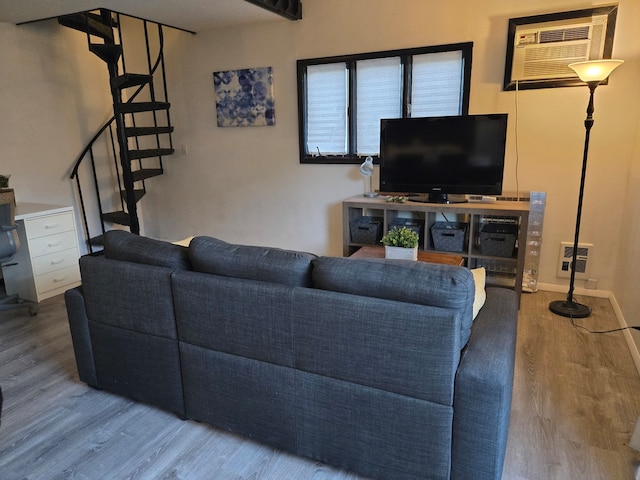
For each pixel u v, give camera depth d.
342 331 1.58
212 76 4.69
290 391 1.75
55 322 3.26
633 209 2.98
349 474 1.76
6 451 1.91
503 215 3.21
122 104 4.16
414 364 1.48
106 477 1.76
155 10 3.73
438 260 2.96
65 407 2.22
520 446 1.88
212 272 1.89
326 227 4.55
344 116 4.21
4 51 3.94
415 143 3.59
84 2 3.39
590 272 3.55
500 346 1.57
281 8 3.83
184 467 1.80
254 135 4.65
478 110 3.65
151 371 2.11
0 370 2.59
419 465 1.57
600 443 1.89
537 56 3.35
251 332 1.77
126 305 2.08
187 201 5.24
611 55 3.17
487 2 3.45
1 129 3.97
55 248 3.75
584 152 2.99
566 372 2.46
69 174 4.60
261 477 1.74
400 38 3.81
